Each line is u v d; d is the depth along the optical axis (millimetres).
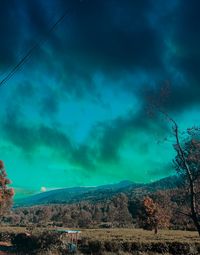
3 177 59125
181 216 16781
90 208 142375
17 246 45344
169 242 36906
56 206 168500
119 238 47625
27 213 161875
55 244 39750
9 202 59688
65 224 121062
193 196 15648
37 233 43719
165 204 17781
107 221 127062
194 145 16125
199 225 15359
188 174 15836
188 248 35375
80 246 40531
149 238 49406
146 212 59156
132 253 34781
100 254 35562
